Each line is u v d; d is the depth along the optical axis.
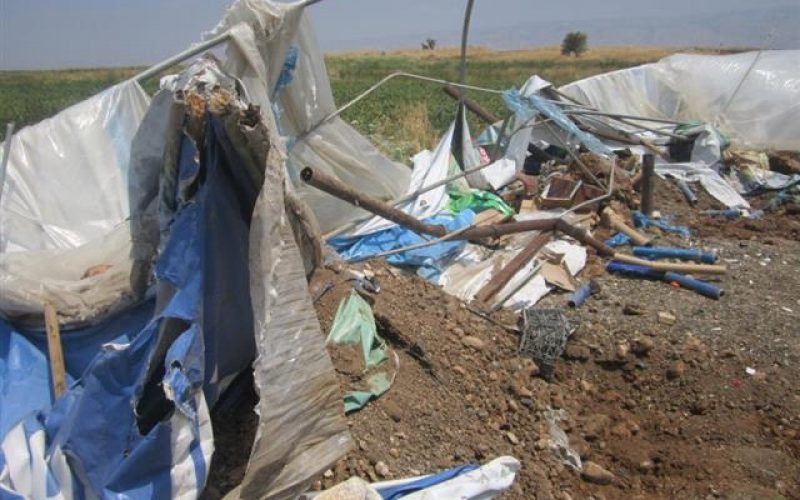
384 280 5.26
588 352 4.91
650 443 4.24
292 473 2.95
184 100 2.88
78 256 4.34
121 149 5.34
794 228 7.69
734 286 5.98
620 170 8.45
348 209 6.48
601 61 49.94
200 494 2.98
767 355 4.77
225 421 3.51
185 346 2.86
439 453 3.68
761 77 11.03
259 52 4.84
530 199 8.03
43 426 3.21
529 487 3.67
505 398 4.32
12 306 3.73
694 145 9.69
